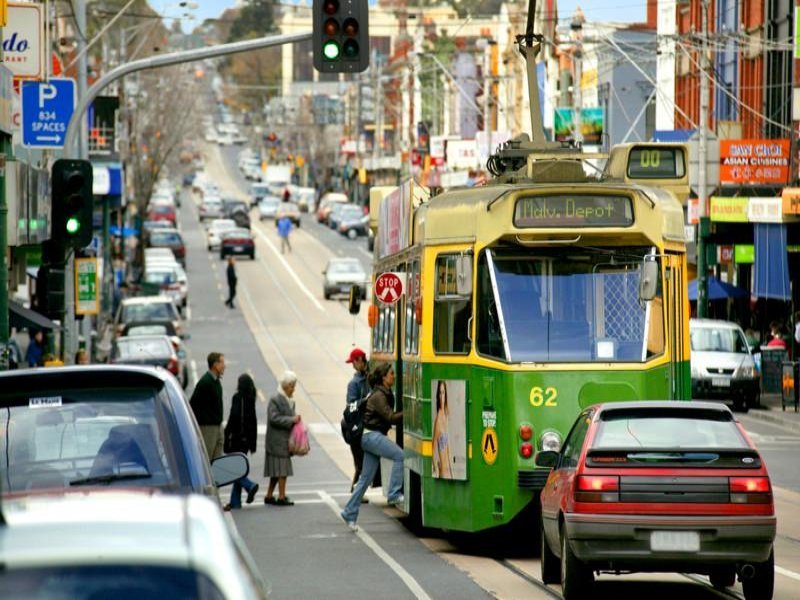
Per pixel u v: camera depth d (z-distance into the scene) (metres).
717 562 36.59
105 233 166.50
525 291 47.66
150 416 22.75
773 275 127.81
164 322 140.12
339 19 59.25
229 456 26.47
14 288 105.88
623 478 36.69
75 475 21.97
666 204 49.19
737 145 129.75
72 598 13.18
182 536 13.78
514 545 52.53
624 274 47.75
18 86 92.00
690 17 165.38
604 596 40.47
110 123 164.62
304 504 67.19
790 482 71.00
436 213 50.53
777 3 142.25
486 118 197.25
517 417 46.81
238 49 68.31
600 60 190.12
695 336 118.31
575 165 49.75
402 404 57.19
